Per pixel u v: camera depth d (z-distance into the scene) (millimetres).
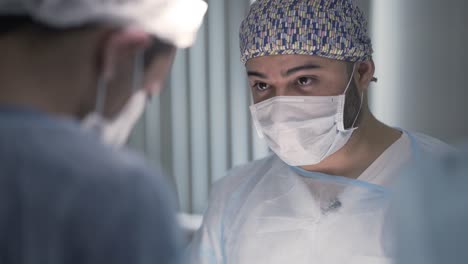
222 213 1528
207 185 2830
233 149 2719
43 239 639
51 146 677
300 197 1436
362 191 1379
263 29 1355
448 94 2139
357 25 1392
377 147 1425
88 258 642
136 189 672
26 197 647
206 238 1518
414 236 666
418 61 2188
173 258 685
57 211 643
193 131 2834
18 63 714
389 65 2238
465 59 2094
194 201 2883
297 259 1371
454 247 634
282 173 1517
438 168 682
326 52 1340
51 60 720
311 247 1368
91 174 666
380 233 1321
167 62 847
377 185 1378
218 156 2771
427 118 2186
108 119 789
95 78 746
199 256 1503
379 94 2266
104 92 755
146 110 2969
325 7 1351
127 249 649
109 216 651
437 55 2148
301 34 1331
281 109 1368
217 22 2672
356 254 1318
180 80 2838
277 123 1369
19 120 689
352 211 1367
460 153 682
